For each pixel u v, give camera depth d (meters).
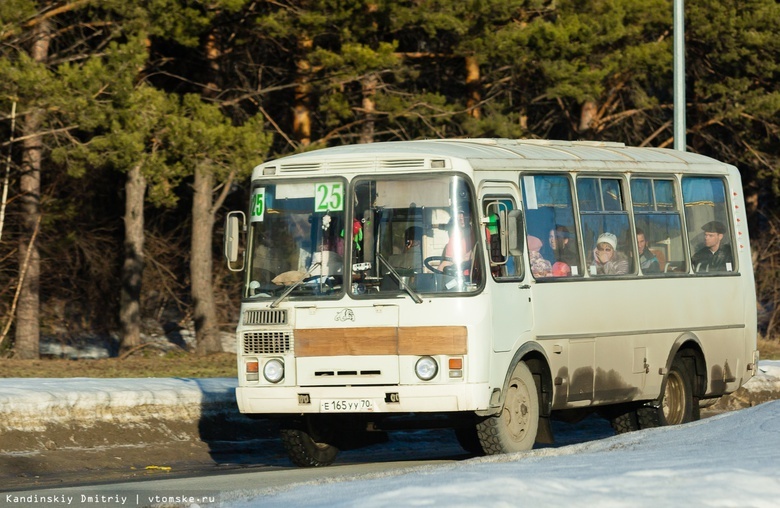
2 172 97.88
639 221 50.31
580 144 51.47
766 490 24.53
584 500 23.58
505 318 41.31
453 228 40.41
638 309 49.06
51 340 112.94
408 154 41.16
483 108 106.56
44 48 87.81
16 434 48.31
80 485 40.00
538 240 44.31
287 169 42.47
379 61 89.62
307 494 27.22
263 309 41.66
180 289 122.88
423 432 57.72
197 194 100.38
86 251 114.19
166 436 52.34
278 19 89.81
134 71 78.06
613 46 103.94
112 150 78.62
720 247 55.25
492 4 92.00
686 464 28.20
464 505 22.98
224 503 27.78
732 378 55.03
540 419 44.81
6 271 103.38
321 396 40.69
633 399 48.72
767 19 108.12
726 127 118.12
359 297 40.59
